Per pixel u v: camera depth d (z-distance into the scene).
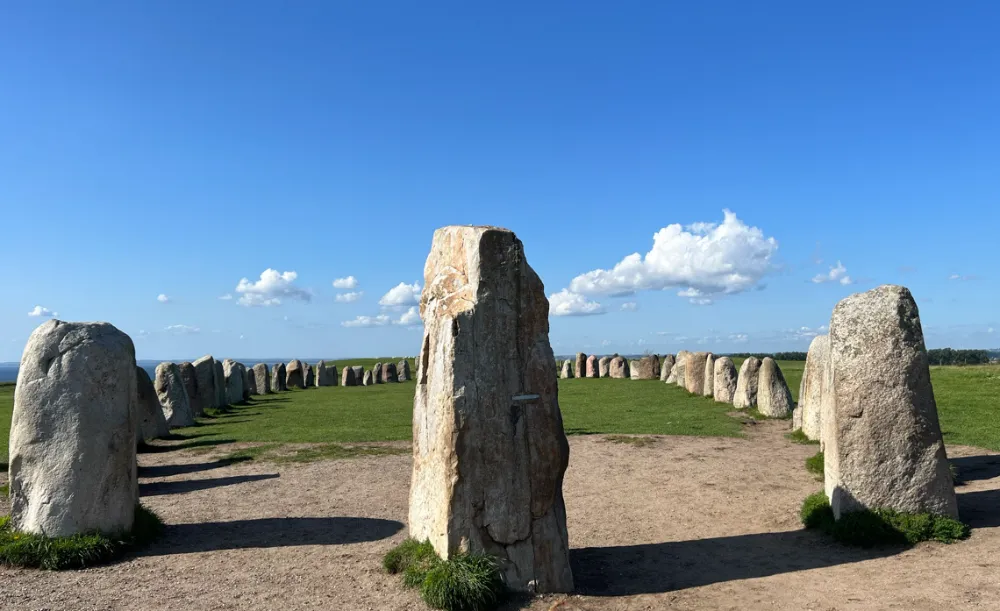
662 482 12.12
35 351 8.34
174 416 21.11
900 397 8.32
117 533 8.35
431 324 7.46
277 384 39.53
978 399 20.47
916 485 8.24
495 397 6.72
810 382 16.48
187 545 8.76
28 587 7.15
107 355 8.48
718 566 7.66
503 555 6.67
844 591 6.67
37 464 8.15
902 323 8.41
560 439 6.95
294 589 7.04
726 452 14.91
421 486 7.45
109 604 6.70
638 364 40.81
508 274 6.90
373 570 7.54
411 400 29.73
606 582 7.19
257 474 13.53
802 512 9.43
